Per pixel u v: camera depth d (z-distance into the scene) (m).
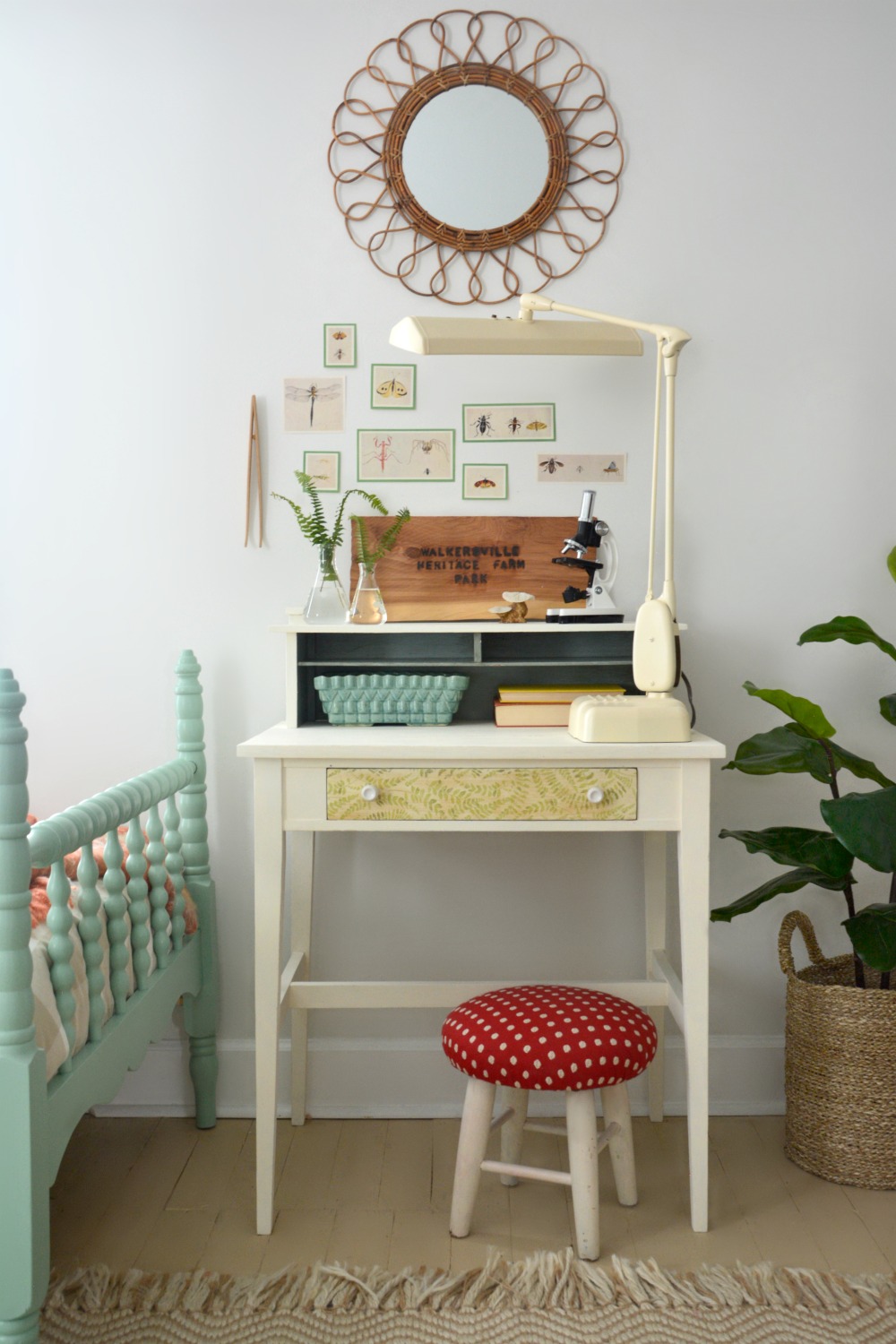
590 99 2.35
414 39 2.35
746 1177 2.14
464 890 2.43
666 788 1.91
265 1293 1.75
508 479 2.39
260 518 2.40
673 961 2.45
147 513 2.41
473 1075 1.83
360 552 2.35
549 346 2.10
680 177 2.36
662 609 2.03
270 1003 1.92
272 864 1.92
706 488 2.39
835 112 2.35
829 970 2.34
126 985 1.83
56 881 1.59
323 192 2.37
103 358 2.39
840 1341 1.64
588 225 2.37
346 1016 2.44
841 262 2.36
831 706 2.42
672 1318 1.70
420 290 2.38
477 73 2.35
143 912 1.93
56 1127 1.53
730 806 2.43
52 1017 1.55
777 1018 2.46
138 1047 1.88
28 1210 1.41
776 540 2.40
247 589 2.41
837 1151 2.10
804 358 2.38
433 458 2.38
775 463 2.39
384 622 2.24
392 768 1.91
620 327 2.15
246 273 2.38
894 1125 2.08
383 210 2.37
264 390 2.39
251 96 2.36
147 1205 2.03
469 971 2.44
